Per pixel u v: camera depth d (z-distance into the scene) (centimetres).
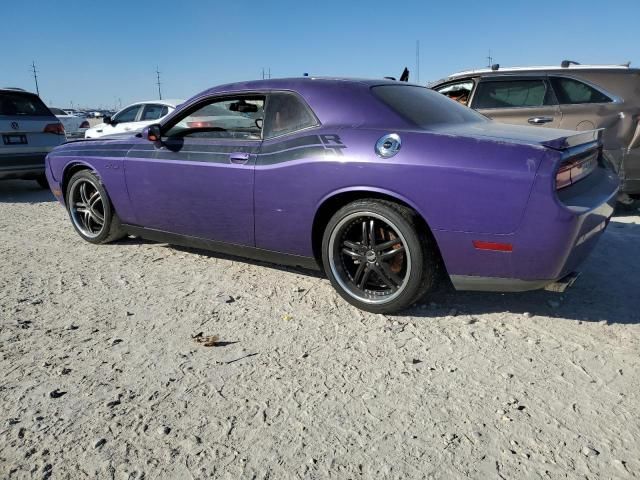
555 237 276
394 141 311
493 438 221
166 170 415
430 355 288
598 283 382
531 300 354
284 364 281
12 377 271
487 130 325
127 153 448
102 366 282
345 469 205
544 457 210
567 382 260
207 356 291
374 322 328
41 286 400
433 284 327
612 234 512
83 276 422
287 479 201
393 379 265
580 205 282
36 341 310
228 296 373
